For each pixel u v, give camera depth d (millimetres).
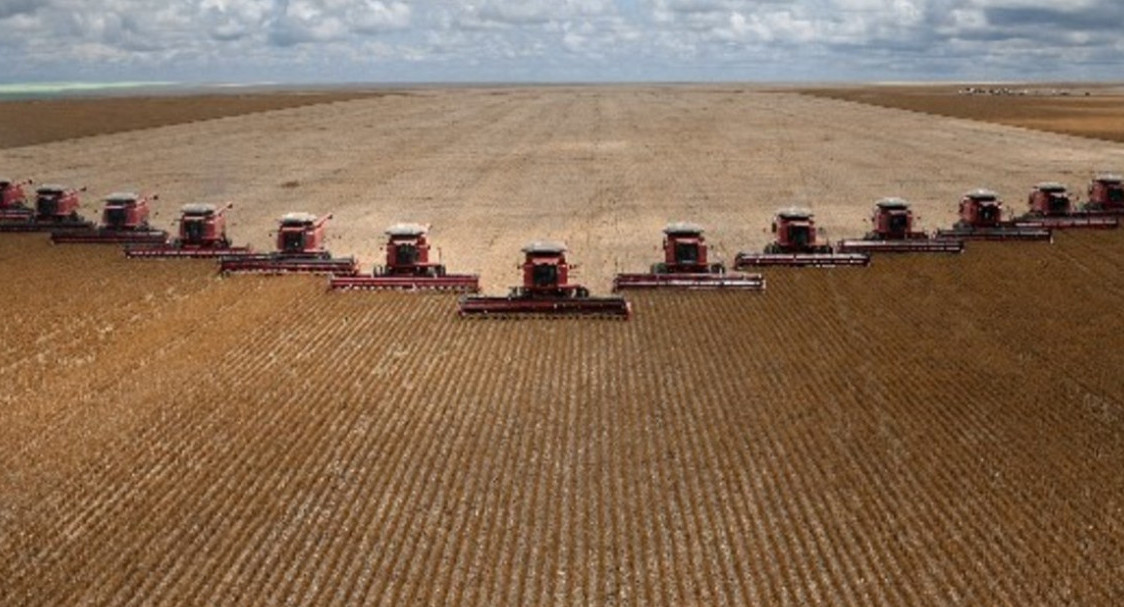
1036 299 39719
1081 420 27156
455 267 46094
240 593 19109
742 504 22500
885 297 40062
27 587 19453
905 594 18875
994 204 50625
